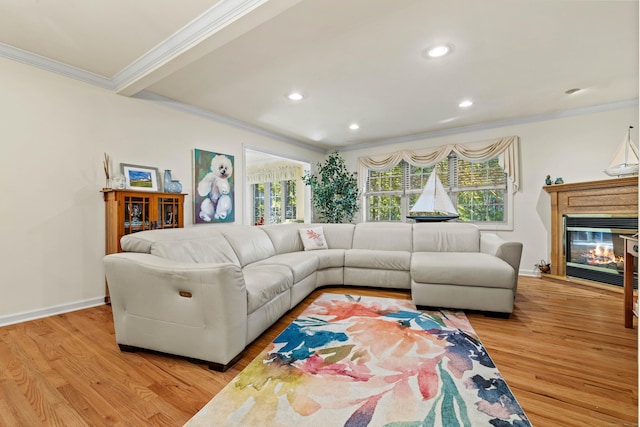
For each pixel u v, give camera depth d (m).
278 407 1.29
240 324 1.70
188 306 1.65
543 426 1.17
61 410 1.28
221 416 1.24
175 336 1.69
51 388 1.44
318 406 1.30
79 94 2.67
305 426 1.18
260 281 2.06
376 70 2.68
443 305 2.51
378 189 5.51
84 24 2.01
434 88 3.09
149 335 1.75
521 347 1.86
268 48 2.31
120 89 2.80
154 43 2.25
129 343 1.80
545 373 1.56
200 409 1.29
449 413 1.25
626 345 1.89
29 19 1.94
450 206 4.45
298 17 1.93
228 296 1.60
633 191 3.04
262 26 2.02
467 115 3.96
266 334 2.10
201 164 3.71
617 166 3.09
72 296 2.64
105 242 2.84
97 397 1.37
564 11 1.89
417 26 2.04
